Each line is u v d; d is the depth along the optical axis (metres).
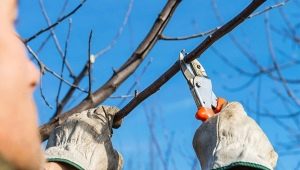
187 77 2.92
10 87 0.76
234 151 2.29
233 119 2.49
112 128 3.15
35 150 0.78
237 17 2.78
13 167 0.74
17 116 0.76
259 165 2.22
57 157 2.79
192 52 2.93
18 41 0.80
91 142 2.96
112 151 3.04
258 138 2.42
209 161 2.38
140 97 3.09
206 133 2.51
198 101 2.82
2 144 0.74
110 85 4.11
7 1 0.80
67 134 2.99
